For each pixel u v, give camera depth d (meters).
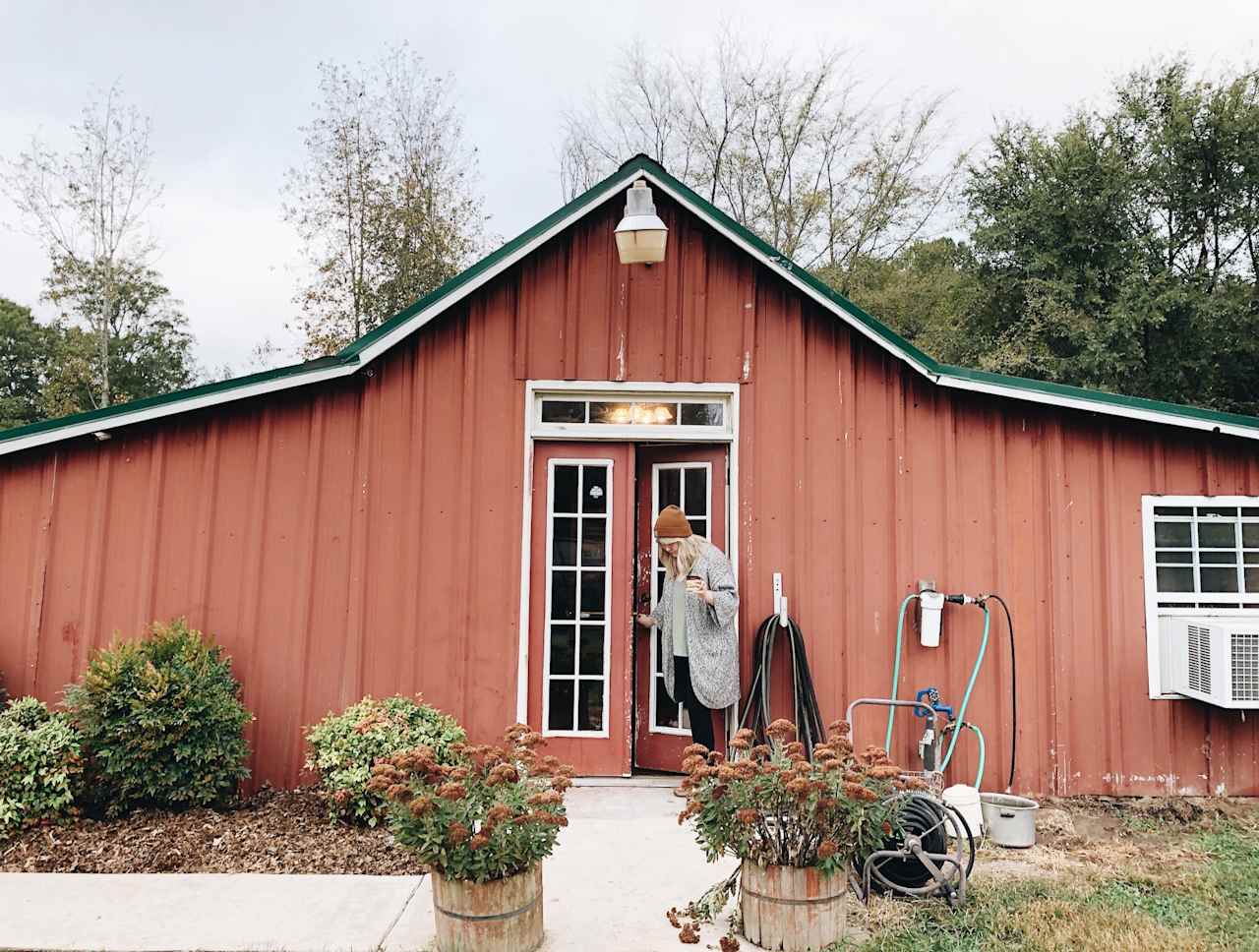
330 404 5.81
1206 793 5.66
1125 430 5.89
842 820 3.41
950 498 5.82
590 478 5.92
